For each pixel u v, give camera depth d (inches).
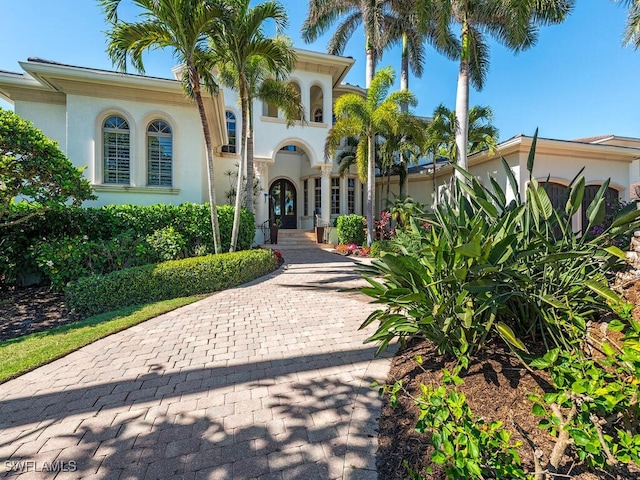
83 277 257.3
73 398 120.9
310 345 171.5
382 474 82.8
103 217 329.1
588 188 518.0
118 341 176.9
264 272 372.5
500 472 60.4
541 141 473.4
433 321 111.0
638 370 61.9
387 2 705.6
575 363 74.6
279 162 844.0
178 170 433.4
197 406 115.6
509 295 104.7
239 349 166.4
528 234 125.0
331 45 802.8
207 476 84.4
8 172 233.5
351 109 530.0
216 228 349.1
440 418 65.3
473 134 564.4
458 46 652.7
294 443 96.1
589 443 55.5
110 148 415.2
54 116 441.4
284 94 507.5
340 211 794.2
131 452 93.0
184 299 263.0
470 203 161.0
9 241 292.7
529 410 90.7
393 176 805.2
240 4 309.1
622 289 111.9
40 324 219.6
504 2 431.2
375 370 140.6
